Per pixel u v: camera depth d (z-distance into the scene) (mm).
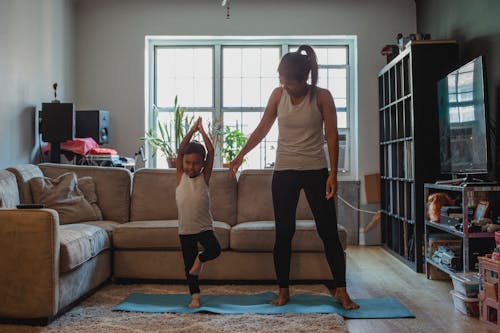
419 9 5734
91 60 5988
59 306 2705
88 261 3139
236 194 4164
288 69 2777
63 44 5570
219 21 5988
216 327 2545
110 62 5992
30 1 4715
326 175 2924
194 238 2969
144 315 2783
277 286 3520
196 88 6266
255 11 5992
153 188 4102
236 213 4102
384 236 5590
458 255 3525
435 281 3799
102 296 3252
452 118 3848
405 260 4531
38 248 2607
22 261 2609
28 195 3664
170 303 3041
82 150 4934
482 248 3273
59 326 2594
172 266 3588
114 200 4074
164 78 6262
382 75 5629
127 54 5988
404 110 4691
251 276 3566
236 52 6262
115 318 2727
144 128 5980
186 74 6262
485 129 3256
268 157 6156
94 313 2832
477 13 4016
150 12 5992
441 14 4922
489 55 3797
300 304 2984
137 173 4184
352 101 6145
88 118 5336
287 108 2891
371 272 4168
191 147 2959
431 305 3092
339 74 6188
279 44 6199
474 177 3930
